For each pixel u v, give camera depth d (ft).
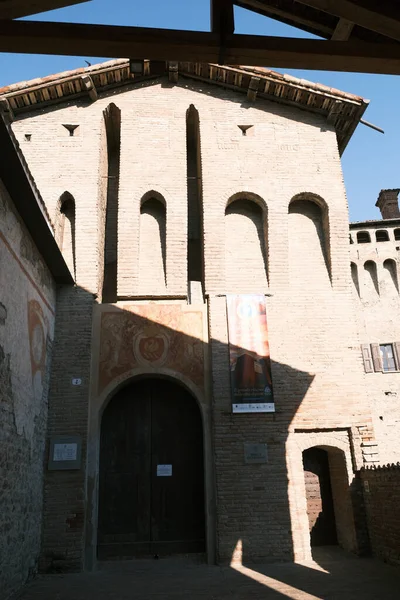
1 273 33.35
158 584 36.58
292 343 49.57
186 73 57.82
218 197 53.47
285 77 54.70
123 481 48.08
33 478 40.93
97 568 43.09
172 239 52.13
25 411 38.70
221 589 34.42
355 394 48.03
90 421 46.29
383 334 93.56
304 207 55.83
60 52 21.81
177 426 50.01
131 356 48.49
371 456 46.11
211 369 48.24
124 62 54.34
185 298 50.98
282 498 44.52
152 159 54.65
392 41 23.26
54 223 51.08
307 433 47.03
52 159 53.83
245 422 46.65
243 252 53.47
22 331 38.01
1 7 20.08
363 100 54.34
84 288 49.90
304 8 25.45
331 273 52.44
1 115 27.94
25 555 37.96
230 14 22.36
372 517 44.01
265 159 55.26
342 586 33.91
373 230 99.14
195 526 47.09
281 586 34.63
